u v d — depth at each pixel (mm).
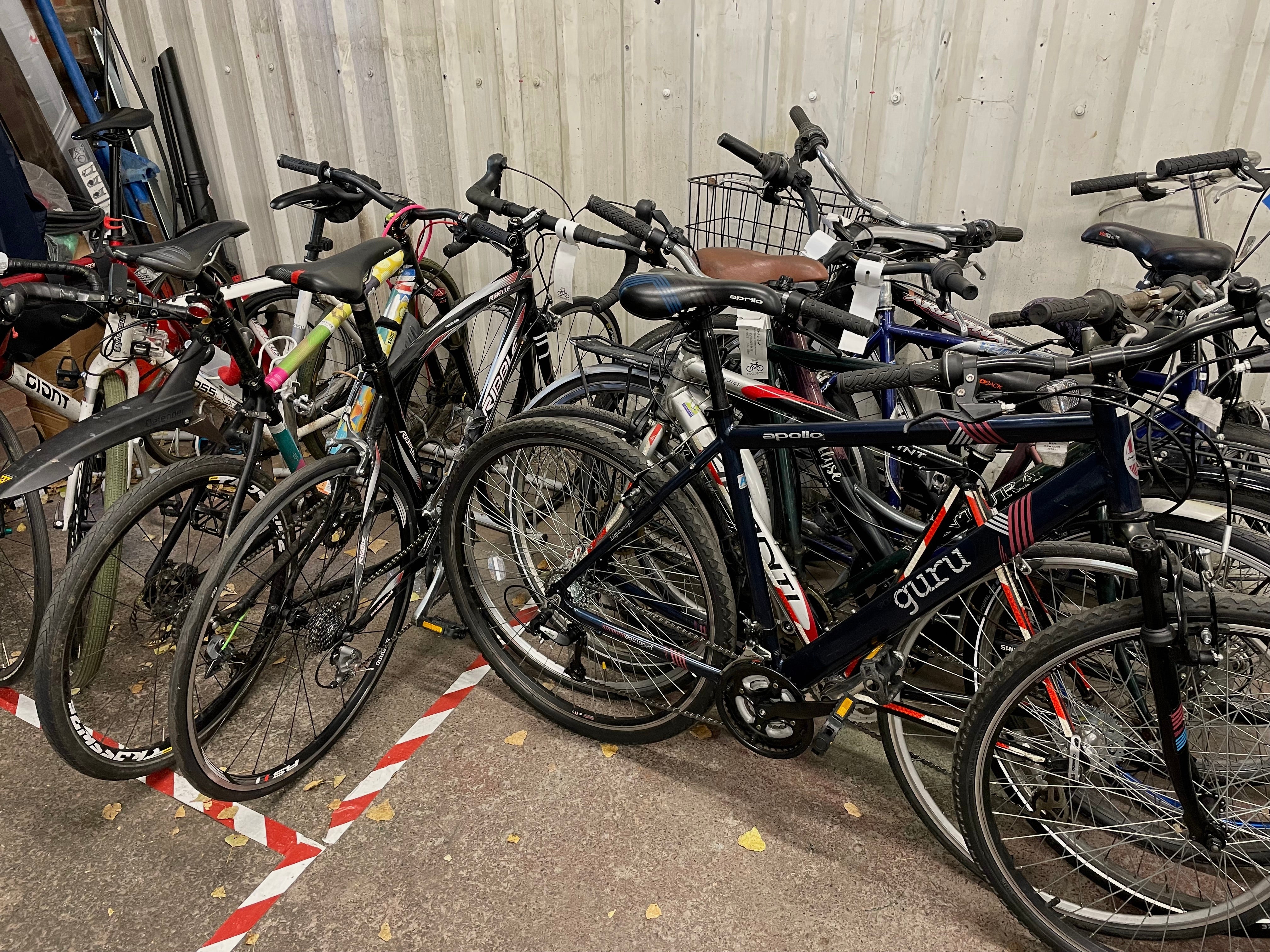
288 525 1922
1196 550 1540
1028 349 1663
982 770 1544
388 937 1693
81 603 1782
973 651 1831
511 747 2139
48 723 1791
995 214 2430
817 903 1745
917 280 2574
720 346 2088
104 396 2383
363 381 2141
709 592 1832
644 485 1811
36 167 3191
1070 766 1598
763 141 2619
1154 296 1538
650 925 1709
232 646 1963
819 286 2150
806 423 1578
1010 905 1631
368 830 1926
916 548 1649
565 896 1768
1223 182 2150
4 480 1831
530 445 1928
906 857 1836
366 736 2182
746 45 2512
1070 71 2195
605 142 2838
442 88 2973
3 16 3176
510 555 2293
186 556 2184
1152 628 1309
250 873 1834
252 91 3369
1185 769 1415
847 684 1737
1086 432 1320
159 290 2275
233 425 2027
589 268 3066
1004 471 1674
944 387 1376
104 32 3664
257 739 2174
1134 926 1590
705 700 1978
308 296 2400
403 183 3221
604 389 2303
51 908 1768
